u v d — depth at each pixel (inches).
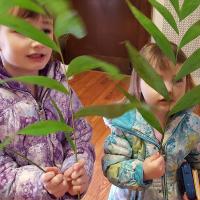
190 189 34.9
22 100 31.7
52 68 32.8
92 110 15.4
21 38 27.6
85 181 28.1
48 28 23.6
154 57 30.7
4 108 30.9
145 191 35.7
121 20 111.0
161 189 35.3
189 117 35.9
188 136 35.9
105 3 110.2
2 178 29.7
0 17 15.2
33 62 29.0
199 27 19.1
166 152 34.8
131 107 14.9
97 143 75.2
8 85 31.2
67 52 115.9
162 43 19.0
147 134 34.8
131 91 32.4
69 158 33.2
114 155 35.0
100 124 81.5
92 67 16.5
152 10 97.4
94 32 113.7
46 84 17.8
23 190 28.8
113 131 35.4
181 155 35.7
